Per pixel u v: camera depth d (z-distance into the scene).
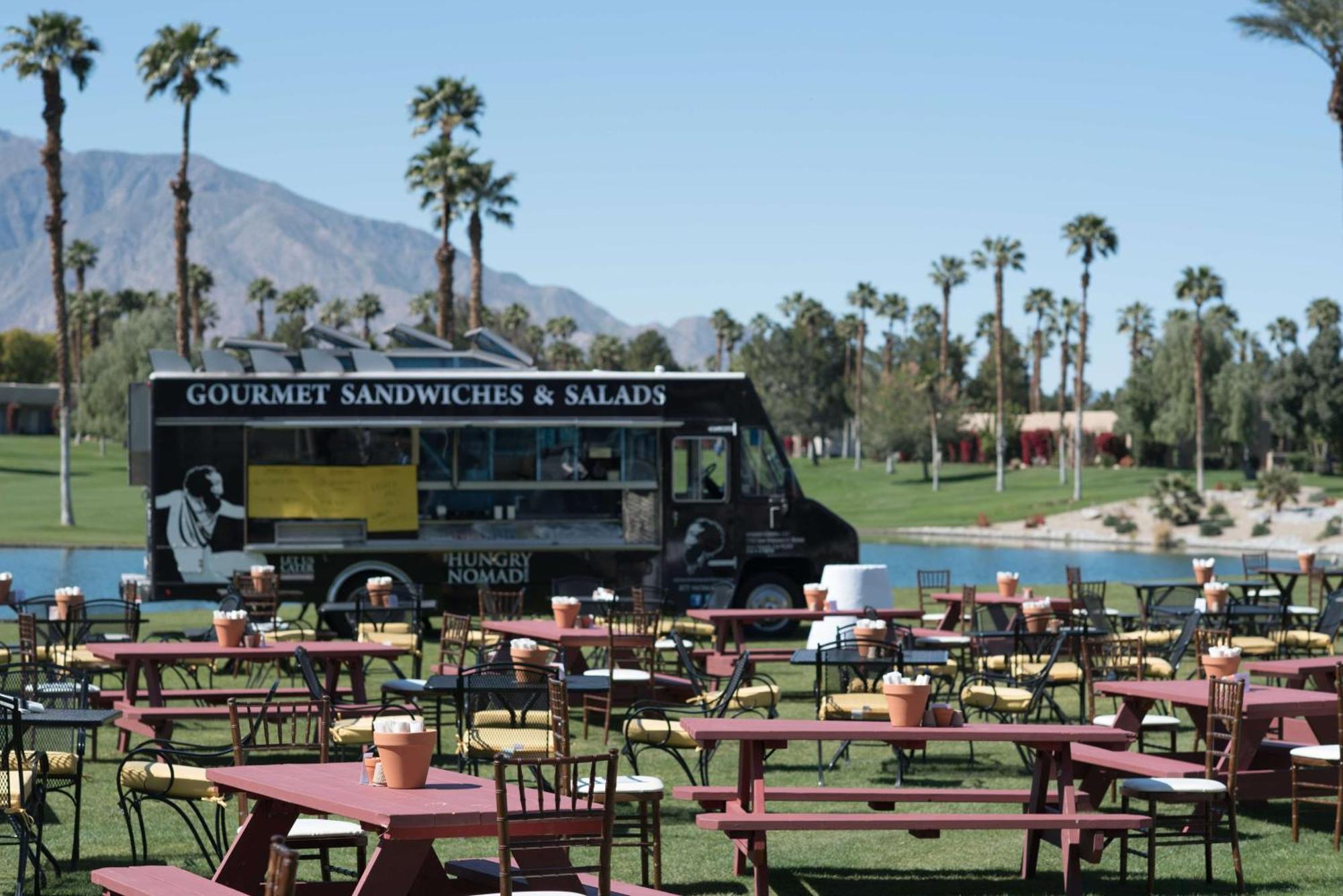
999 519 75.06
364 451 21.45
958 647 16.27
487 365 22.48
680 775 11.58
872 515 80.94
